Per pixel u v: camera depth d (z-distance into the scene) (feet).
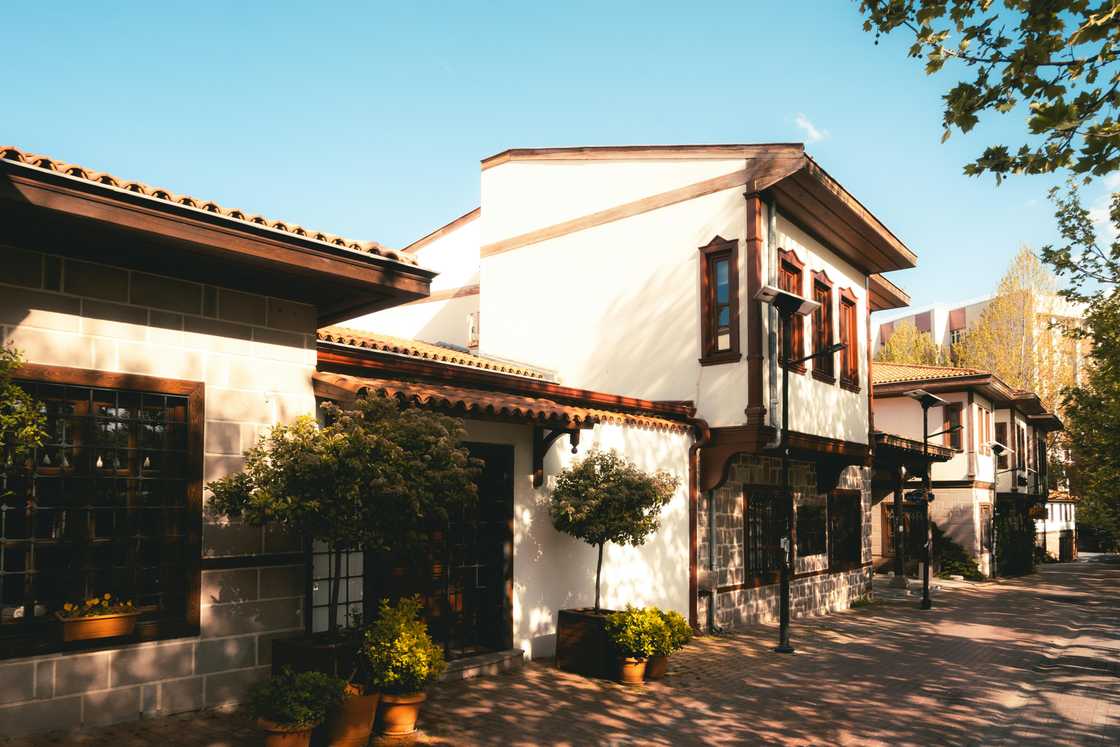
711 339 41.60
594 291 46.88
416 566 28.35
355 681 21.27
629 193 45.91
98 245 20.01
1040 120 15.65
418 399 24.64
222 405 22.94
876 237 48.44
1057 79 16.74
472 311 60.39
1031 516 98.84
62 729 19.22
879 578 76.33
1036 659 36.81
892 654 36.83
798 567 49.57
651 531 32.09
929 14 17.35
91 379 20.36
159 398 21.94
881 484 84.33
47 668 19.08
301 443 20.45
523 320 50.01
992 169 17.49
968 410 81.71
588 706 25.46
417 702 21.48
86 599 20.31
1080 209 51.24
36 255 19.76
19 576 19.49
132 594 21.08
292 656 20.77
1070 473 126.21
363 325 68.23
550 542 32.89
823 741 23.00
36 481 19.85
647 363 43.98
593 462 31.91
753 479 45.47
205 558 22.04
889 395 84.38
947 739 23.53
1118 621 50.88
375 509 20.39
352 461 19.83
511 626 30.86
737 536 43.62
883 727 24.54
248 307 23.82
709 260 42.19
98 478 20.48
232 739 19.56
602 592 35.09
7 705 18.44
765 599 45.75
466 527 30.63
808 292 45.24
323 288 24.41
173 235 19.61
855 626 45.73
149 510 21.66
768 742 22.75
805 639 40.14
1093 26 15.24
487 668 28.84
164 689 21.01
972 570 79.56
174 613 21.57
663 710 25.41
